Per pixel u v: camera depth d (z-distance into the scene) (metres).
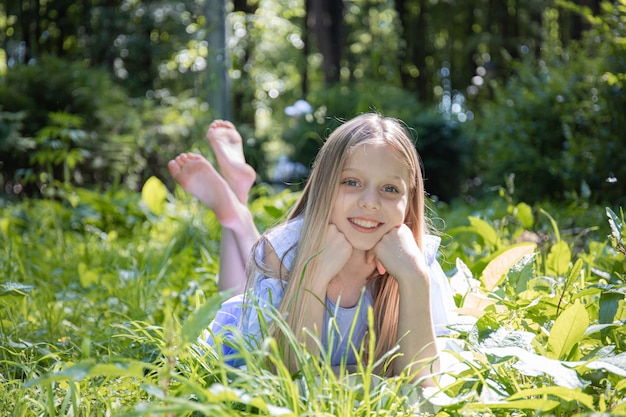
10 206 8.63
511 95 8.73
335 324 2.05
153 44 16.33
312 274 2.39
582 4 9.78
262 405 1.62
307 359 1.99
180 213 7.11
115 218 6.95
